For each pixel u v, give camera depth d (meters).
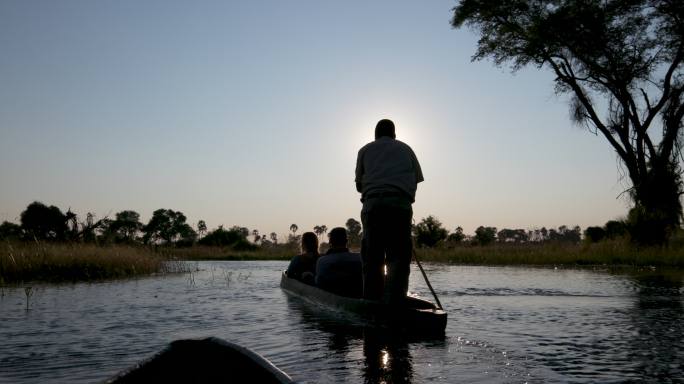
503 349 4.30
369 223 6.20
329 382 3.30
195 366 2.79
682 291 9.48
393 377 3.42
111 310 6.86
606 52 24.22
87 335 5.01
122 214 51.59
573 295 8.81
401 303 6.00
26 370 3.67
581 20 23.47
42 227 18.08
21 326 5.54
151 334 5.09
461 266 20.81
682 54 22.88
